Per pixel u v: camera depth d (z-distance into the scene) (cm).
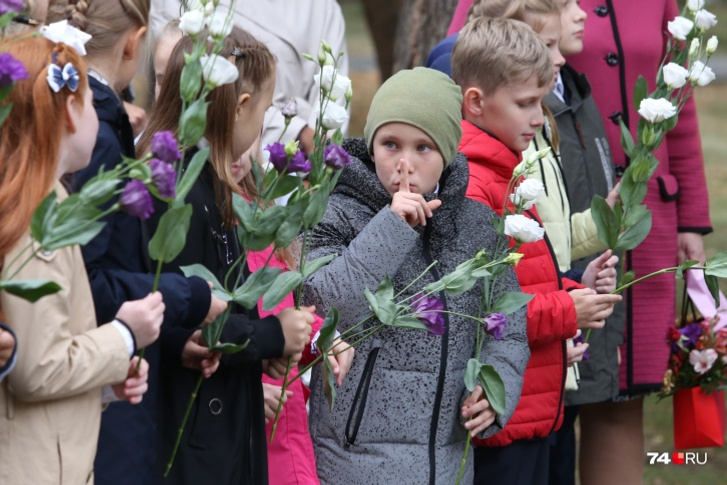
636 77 916
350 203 621
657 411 1335
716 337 861
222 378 530
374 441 597
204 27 544
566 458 876
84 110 449
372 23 2064
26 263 411
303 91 936
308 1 951
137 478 485
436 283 552
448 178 621
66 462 441
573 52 845
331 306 583
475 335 620
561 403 693
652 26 927
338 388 601
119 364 444
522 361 628
